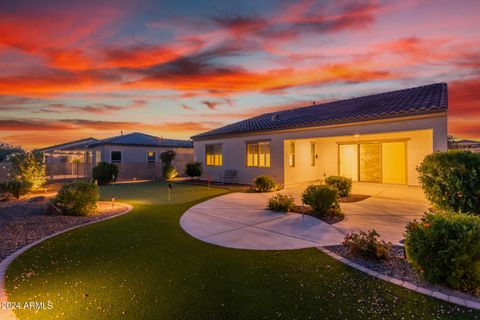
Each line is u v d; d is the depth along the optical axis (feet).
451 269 10.59
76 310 9.56
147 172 77.15
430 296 10.30
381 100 43.68
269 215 25.49
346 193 34.83
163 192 44.37
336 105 54.08
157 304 9.95
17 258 15.14
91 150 79.87
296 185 48.26
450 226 11.02
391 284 11.40
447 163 20.81
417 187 43.19
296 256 15.10
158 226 22.27
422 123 29.55
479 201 19.27
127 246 17.24
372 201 31.71
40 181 47.19
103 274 12.84
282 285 11.46
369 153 51.03
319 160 57.21
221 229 21.09
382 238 18.03
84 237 19.33
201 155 64.69
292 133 43.73
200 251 16.15
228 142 57.11
